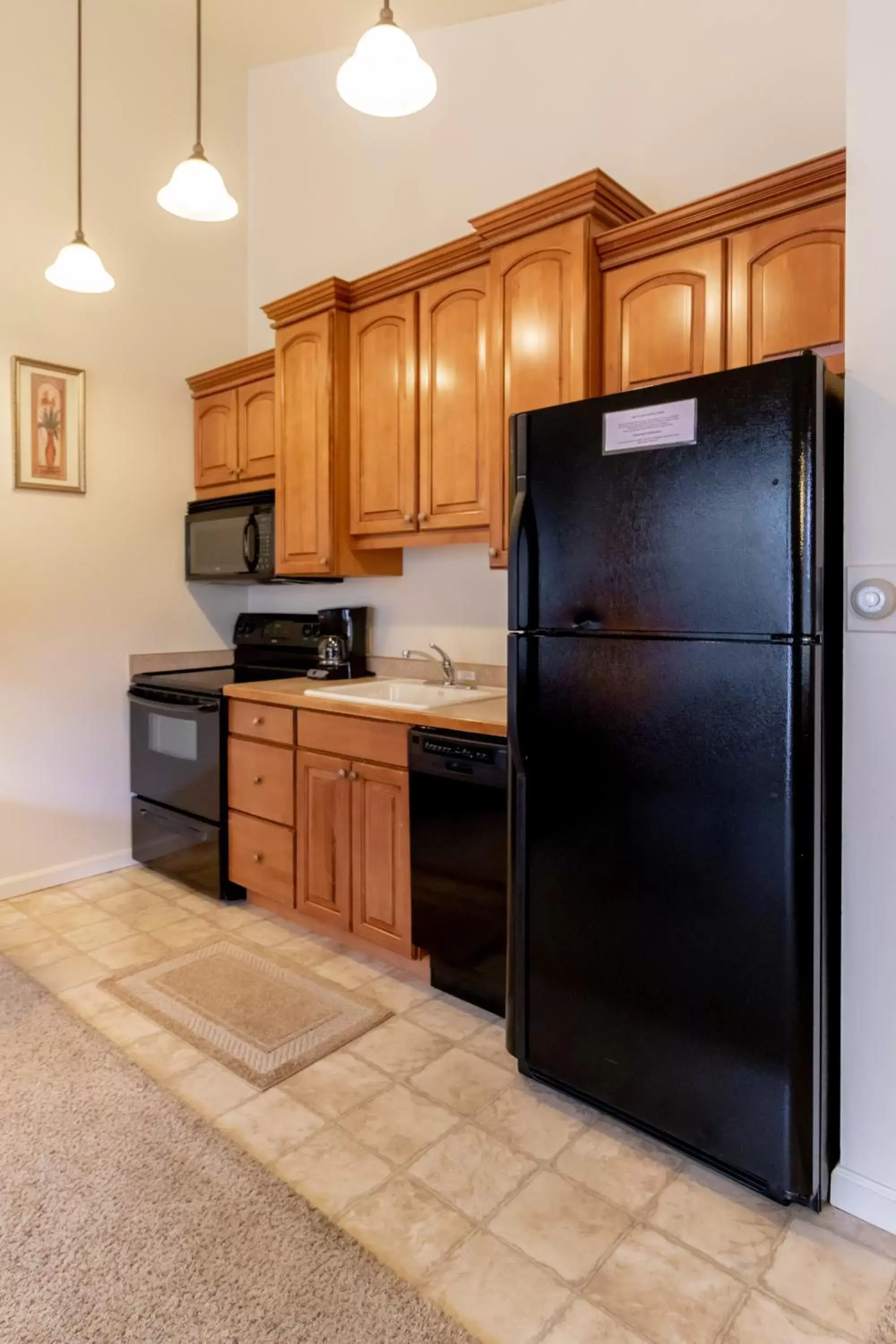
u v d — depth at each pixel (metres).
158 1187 1.59
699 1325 1.29
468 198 3.12
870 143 1.48
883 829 1.50
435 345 2.70
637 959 1.72
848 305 1.52
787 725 1.47
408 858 2.45
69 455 3.33
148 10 3.46
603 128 2.73
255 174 3.96
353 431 3.01
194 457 3.80
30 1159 1.66
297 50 3.64
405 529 2.83
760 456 1.48
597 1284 1.37
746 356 2.02
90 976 2.51
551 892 1.86
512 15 2.95
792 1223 1.52
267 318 3.69
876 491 1.49
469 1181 1.62
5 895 3.20
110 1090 1.91
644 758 1.67
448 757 2.29
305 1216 1.51
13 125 3.11
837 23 2.26
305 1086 1.94
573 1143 1.74
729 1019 1.58
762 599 1.49
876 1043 1.52
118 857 3.58
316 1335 1.26
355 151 3.51
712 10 2.47
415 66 1.69
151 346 3.61
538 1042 1.92
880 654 1.50
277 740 2.89
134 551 3.59
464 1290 1.36
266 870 2.97
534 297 2.34
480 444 2.58
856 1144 1.55
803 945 1.49
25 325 3.18
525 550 1.83
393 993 2.42
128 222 3.49
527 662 1.85
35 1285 1.35
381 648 3.41
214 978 2.51
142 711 3.48
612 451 1.69
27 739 3.26
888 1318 1.31
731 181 2.45
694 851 1.61
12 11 3.09
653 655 1.65
